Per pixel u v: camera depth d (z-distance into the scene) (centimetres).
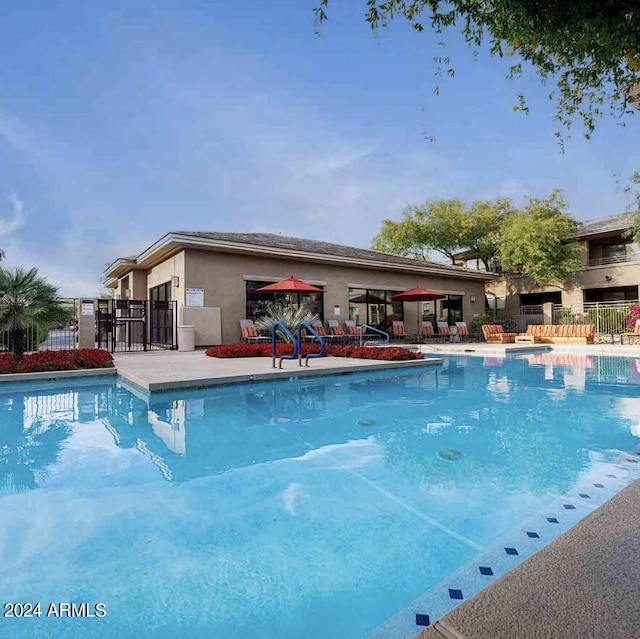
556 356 1433
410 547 260
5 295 866
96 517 303
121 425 560
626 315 1967
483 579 221
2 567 240
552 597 167
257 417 604
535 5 232
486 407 665
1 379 816
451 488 350
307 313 1617
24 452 450
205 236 1445
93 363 934
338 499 332
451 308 2316
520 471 386
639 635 146
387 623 192
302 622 197
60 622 196
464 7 267
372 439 497
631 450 446
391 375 1000
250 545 264
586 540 210
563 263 2289
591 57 254
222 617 200
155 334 1764
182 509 316
